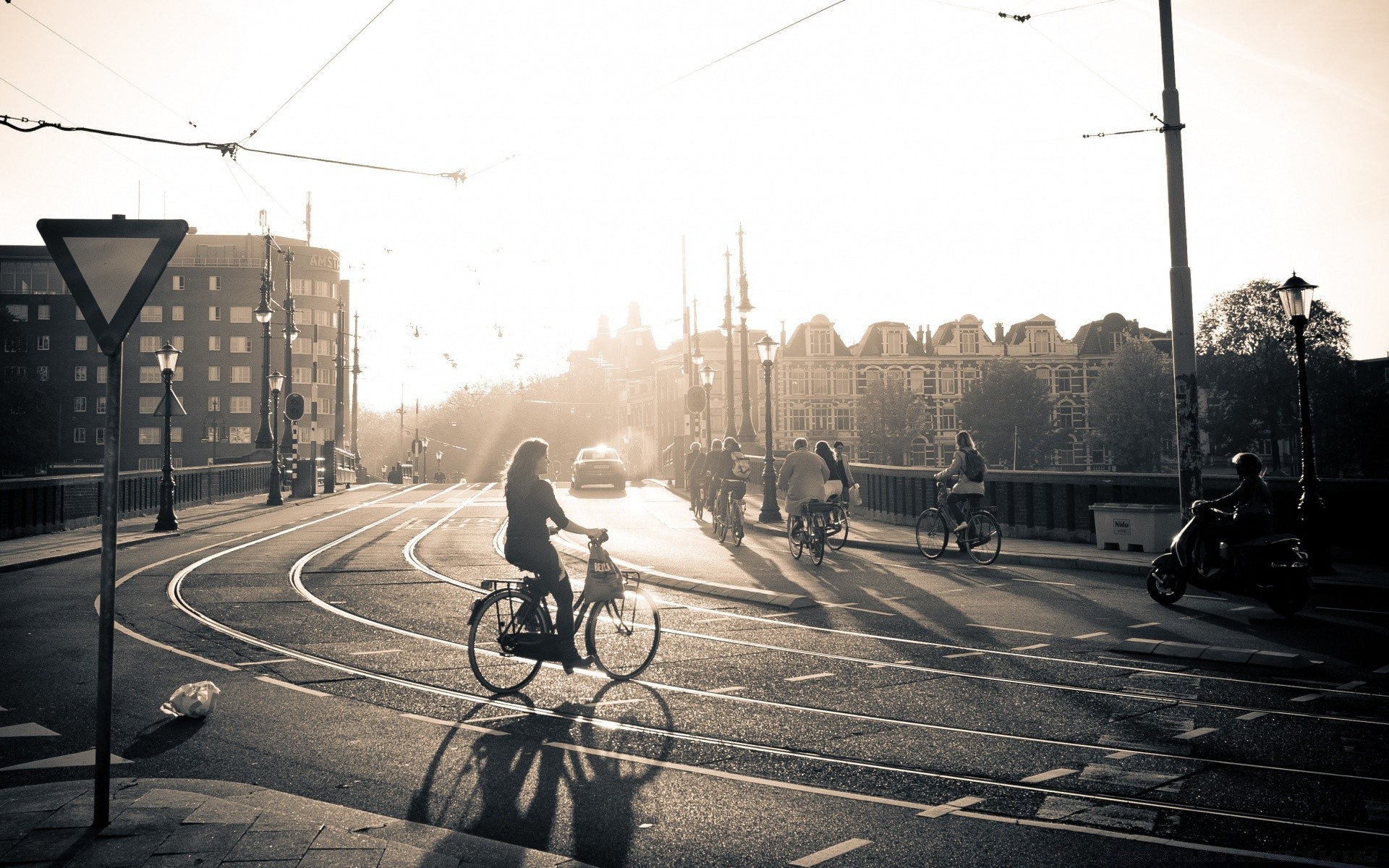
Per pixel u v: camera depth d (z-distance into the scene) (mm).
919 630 10320
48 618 10977
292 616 11094
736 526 19766
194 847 4125
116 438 4426
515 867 4125
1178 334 14664
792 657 8977
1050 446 83562
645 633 8469
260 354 91875
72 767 5680
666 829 4750
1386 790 5270
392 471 60000
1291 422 74812
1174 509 16469
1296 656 8406
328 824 4469
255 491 38531
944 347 90688
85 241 4438
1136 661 8727
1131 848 4484
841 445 18656
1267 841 4562
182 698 6820
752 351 86438
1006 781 5480
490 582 7906
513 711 7078
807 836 4648
